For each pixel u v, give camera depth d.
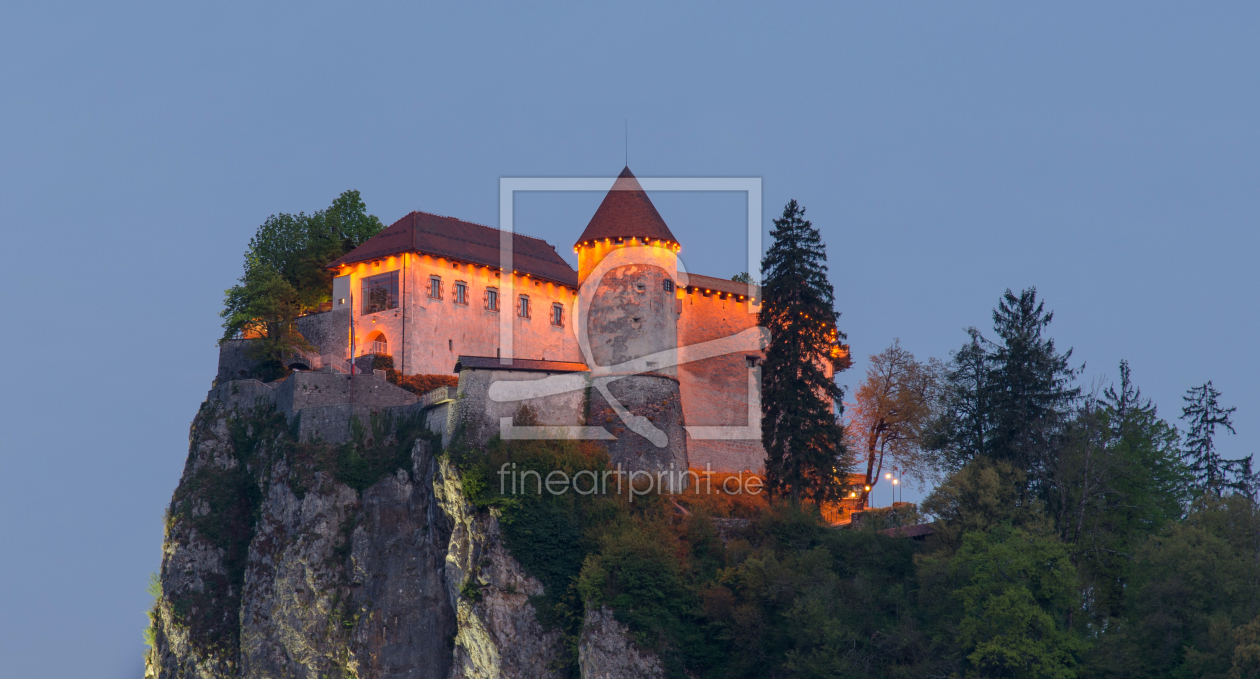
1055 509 83.00
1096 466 83.50
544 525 82.69
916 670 71.44
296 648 86.12
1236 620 69.38
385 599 85.62
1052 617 72.44
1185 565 72.38
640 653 76.38
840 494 88.44
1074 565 77.31
